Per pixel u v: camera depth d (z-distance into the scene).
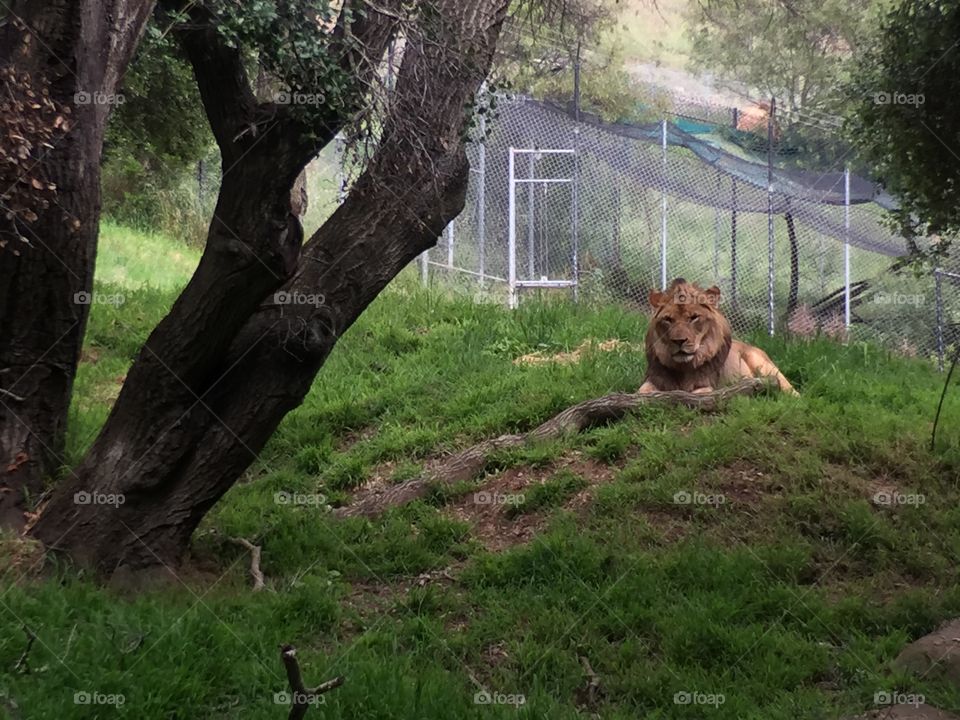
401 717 5.71
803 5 23.55
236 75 7.05
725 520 8.20
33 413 8.28
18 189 7.27
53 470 8.50
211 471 7.71
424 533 8.60
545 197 19.64
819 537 8.04
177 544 7.72
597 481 9.02
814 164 19.55
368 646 6.82
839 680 6.49
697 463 8.83
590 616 7.22
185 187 24.25
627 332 13.49
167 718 5.53
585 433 9.91
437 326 14.18
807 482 8.57
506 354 13.02
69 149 7.59
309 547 8.43
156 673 5.77
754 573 7.50
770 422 9.54
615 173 19.97
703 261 22.08
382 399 11.70
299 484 9.98
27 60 7.25
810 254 22.48
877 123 9.80
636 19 30.91
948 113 9.20
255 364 7.71
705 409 10.00
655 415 9.86
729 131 20.47
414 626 7.12
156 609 6.62
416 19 7.25
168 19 7.29
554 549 7.85
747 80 27.23
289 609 7.18
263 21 6.62
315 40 6.89
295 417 11.36
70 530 7.48
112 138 17.70
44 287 7.96
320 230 7.88
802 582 7.60
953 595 7.20
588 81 22.95
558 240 20.16
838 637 6.93
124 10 7.67
